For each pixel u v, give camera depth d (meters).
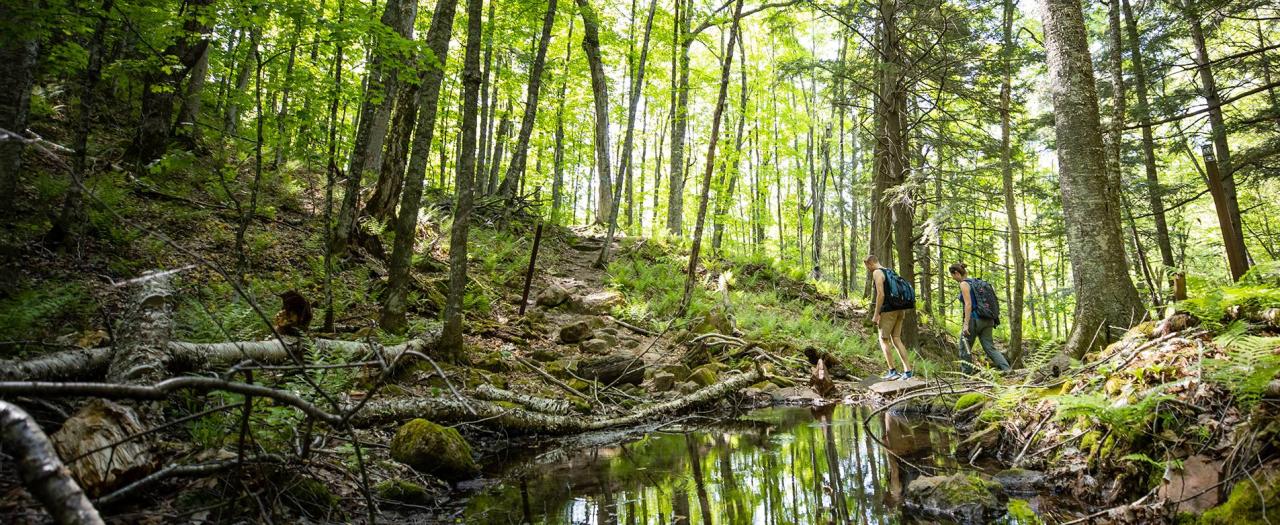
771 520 3.17
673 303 12.63
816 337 12.71
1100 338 6.14
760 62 27.05
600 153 19.56
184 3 7.09
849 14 13.35
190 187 9.69
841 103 14.12
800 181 30.80
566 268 14.17
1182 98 14.05
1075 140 6.63
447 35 7.61
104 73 7.22
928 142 14.61
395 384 5.89
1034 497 3.39
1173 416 3.10
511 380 6.99
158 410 3.33
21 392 1.68
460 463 4.27
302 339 5.19
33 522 2.21
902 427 5.82
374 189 11.44
